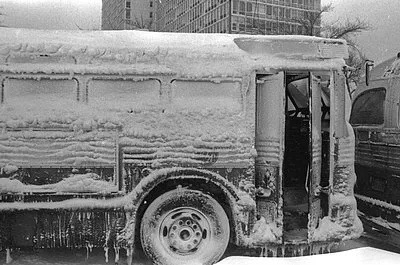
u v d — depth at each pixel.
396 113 6.53
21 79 5.32
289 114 7.23
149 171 5.34
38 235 5.24
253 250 6.02
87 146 5.28
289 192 6.89
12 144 5.21
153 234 5.45
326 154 5.94
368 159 7.25
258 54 5.65
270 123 5.59
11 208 5.17
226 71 5.52
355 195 7.60
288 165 6.95
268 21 36.75
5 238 5.21
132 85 5.45
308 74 5.61
